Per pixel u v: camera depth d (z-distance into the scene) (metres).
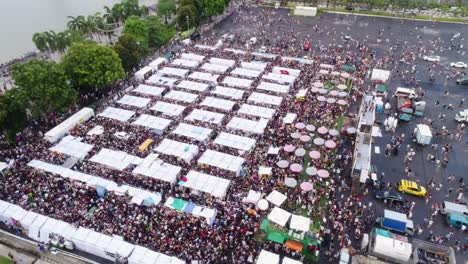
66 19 171.38
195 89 91.75
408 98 89.88
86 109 83.31
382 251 50.94
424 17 143.50
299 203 60.44
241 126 77.25
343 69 102.56
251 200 58.94
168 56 112.31
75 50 86.50
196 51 115.12
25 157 70.25
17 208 56.81
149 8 162.38
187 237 53.81
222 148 73.31
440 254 51.53
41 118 83.38
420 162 70.69
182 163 69.12
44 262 51.91
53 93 76.75
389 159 71.44
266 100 86.56
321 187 63.88
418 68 106.06
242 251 51.47
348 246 53.22
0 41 146.00
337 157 70.75
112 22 134.00
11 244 54.59
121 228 55.00
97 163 68.81
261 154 71.06
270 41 124.69
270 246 53.28
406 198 62.28
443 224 57.50
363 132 66.94
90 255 52.75
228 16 150.12
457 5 151.00
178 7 139.75
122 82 99.81
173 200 58.78
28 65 77.19
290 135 75.94
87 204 59.66
